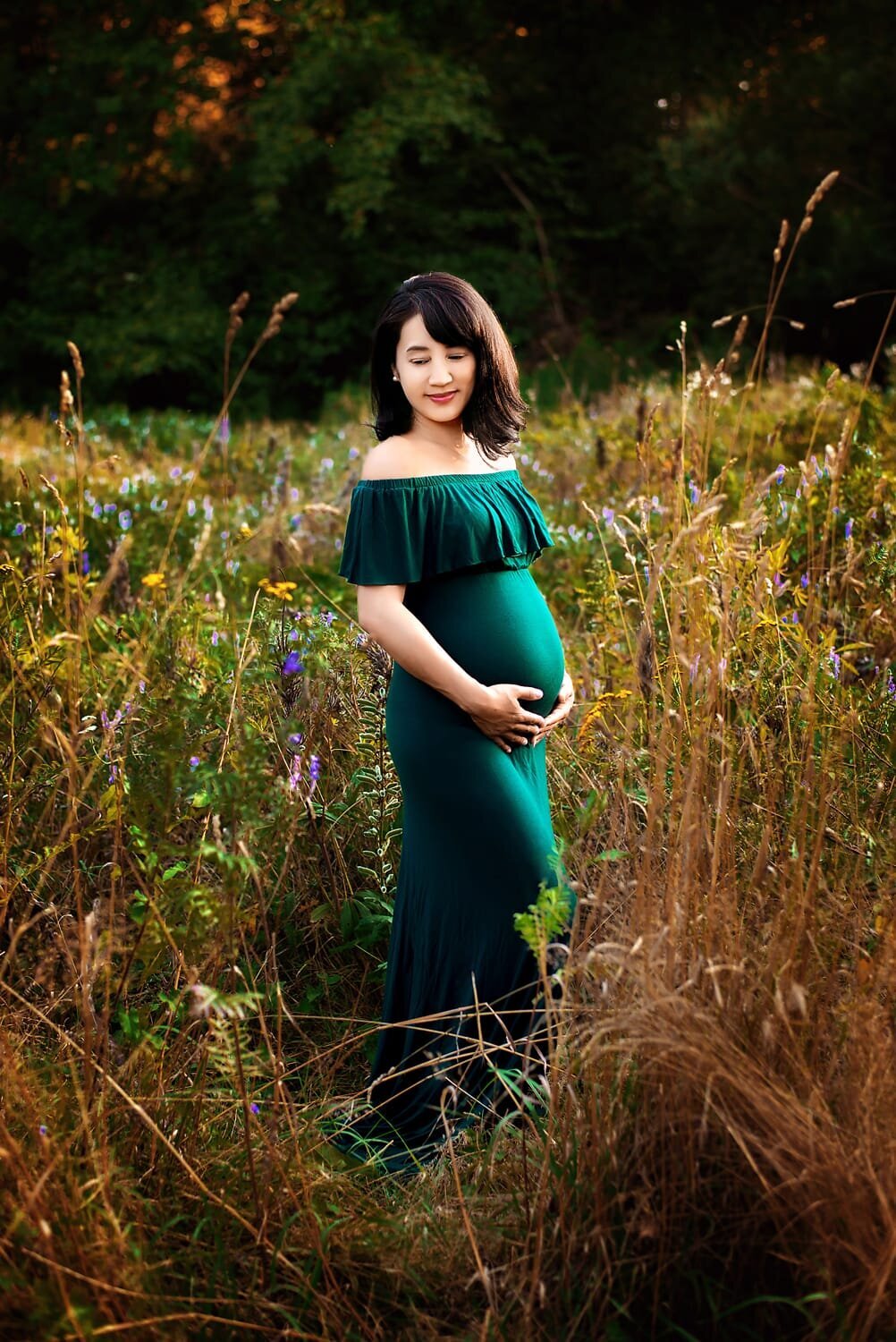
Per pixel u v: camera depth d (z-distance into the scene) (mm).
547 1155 1915
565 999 1969
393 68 15797
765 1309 1788
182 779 1991
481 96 17047
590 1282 1827
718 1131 1838
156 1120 2082
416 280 2455
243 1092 1926
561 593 4645
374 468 2428
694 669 2154
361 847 3074
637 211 18391
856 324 15016
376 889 3020
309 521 5500
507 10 18281
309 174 16922
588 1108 1950
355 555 2412
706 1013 1840
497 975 2469
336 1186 2107
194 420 10914
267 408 16422
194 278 16391
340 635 3289
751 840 2340
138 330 15898
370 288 17094
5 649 2420
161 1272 1861
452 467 2492
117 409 11219
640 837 2338
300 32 16891
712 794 2215
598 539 4883
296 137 15484
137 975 2514
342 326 16625
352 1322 1883
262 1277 1893
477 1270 1954
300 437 10023
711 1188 1849
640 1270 1833
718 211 16078
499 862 2439
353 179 16312
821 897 2141
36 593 2652
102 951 2203
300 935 2965
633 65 18109
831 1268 1745
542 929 1916
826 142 15461
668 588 2949
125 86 16469
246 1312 1840
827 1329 1732
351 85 15844
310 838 3018
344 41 15422
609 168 18328
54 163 16781
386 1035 2605
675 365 14203
